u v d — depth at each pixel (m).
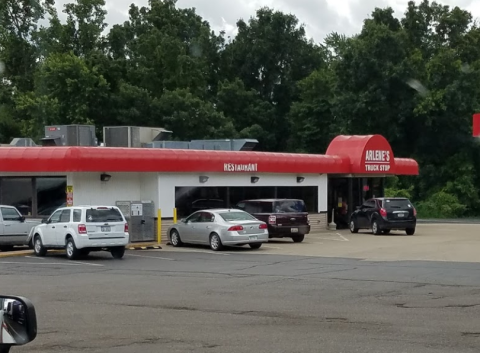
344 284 17.14
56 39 71.44
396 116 70.06
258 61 80.19
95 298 15.12
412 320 12.02
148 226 32.47
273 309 13.34
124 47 73.50
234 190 36.38
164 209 33.19
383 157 42.84
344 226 42.88
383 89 69.19
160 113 66.06
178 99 65.88
